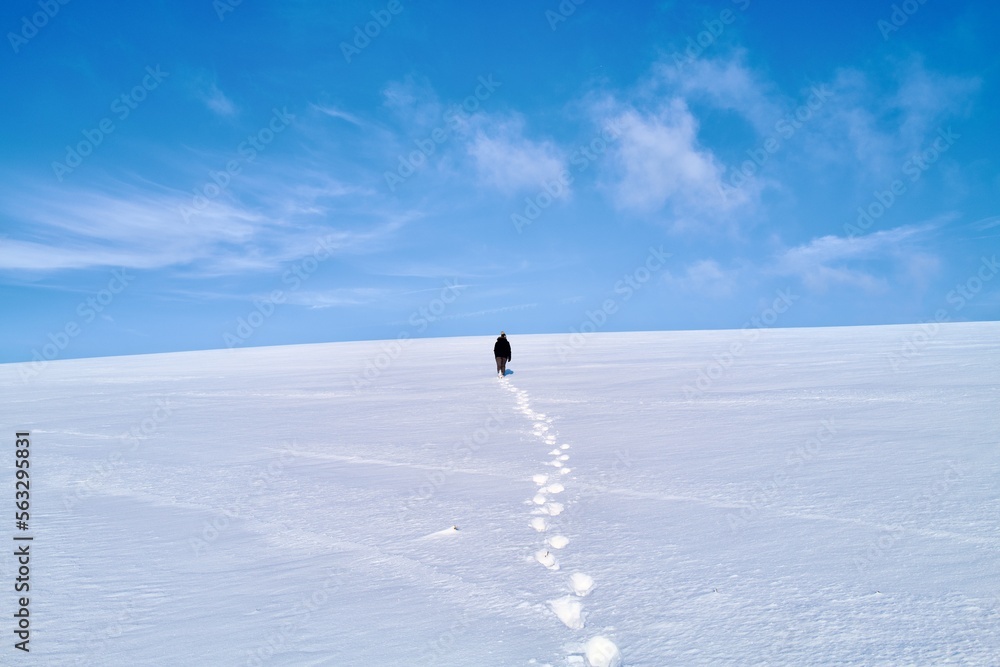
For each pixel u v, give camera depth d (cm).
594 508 505
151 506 590
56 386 2475
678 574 357
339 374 2406
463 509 527
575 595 338
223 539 477
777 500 497
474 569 386
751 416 941
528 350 3825
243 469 748
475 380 1880
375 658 277
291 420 1170
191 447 926
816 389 1230
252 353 5409
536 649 278
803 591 323
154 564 425
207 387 2056
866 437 735
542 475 638
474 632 299
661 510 489
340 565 406
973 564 347
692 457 676
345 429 1026
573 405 1191
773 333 4912
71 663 286
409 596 348
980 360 1755
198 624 325
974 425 782
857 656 254
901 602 304
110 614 342
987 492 490
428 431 969
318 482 659
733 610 305
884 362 1825
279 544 458
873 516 443
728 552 388
